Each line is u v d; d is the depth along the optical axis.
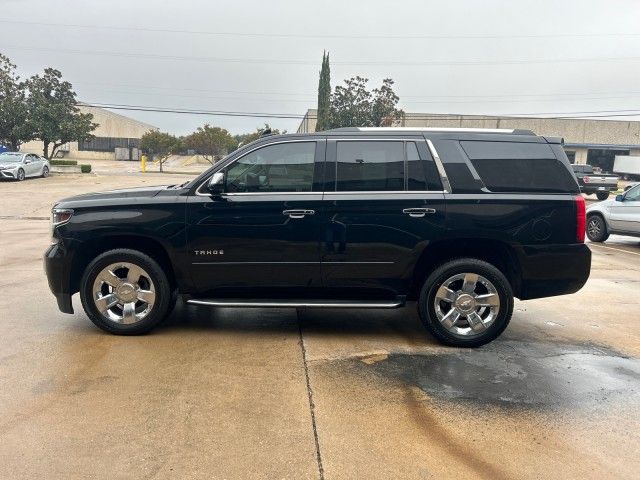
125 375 4.24
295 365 4.54
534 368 4.61
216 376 4.26
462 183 4.96
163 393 3.93
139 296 5.13
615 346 5.22
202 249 5.00
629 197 12.28
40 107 37.66
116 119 73.69
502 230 4.92
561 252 4.99
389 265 5.00
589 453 3.28
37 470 2.97
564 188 5.02
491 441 3.39
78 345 4.91
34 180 28.66
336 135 5.07
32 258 9.31
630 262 10.19
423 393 4.06
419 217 4.92
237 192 5.02
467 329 5.09
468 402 3.93
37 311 5.98
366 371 4.45
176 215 4.97
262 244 4.98
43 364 4.44
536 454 3.25
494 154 5.03
